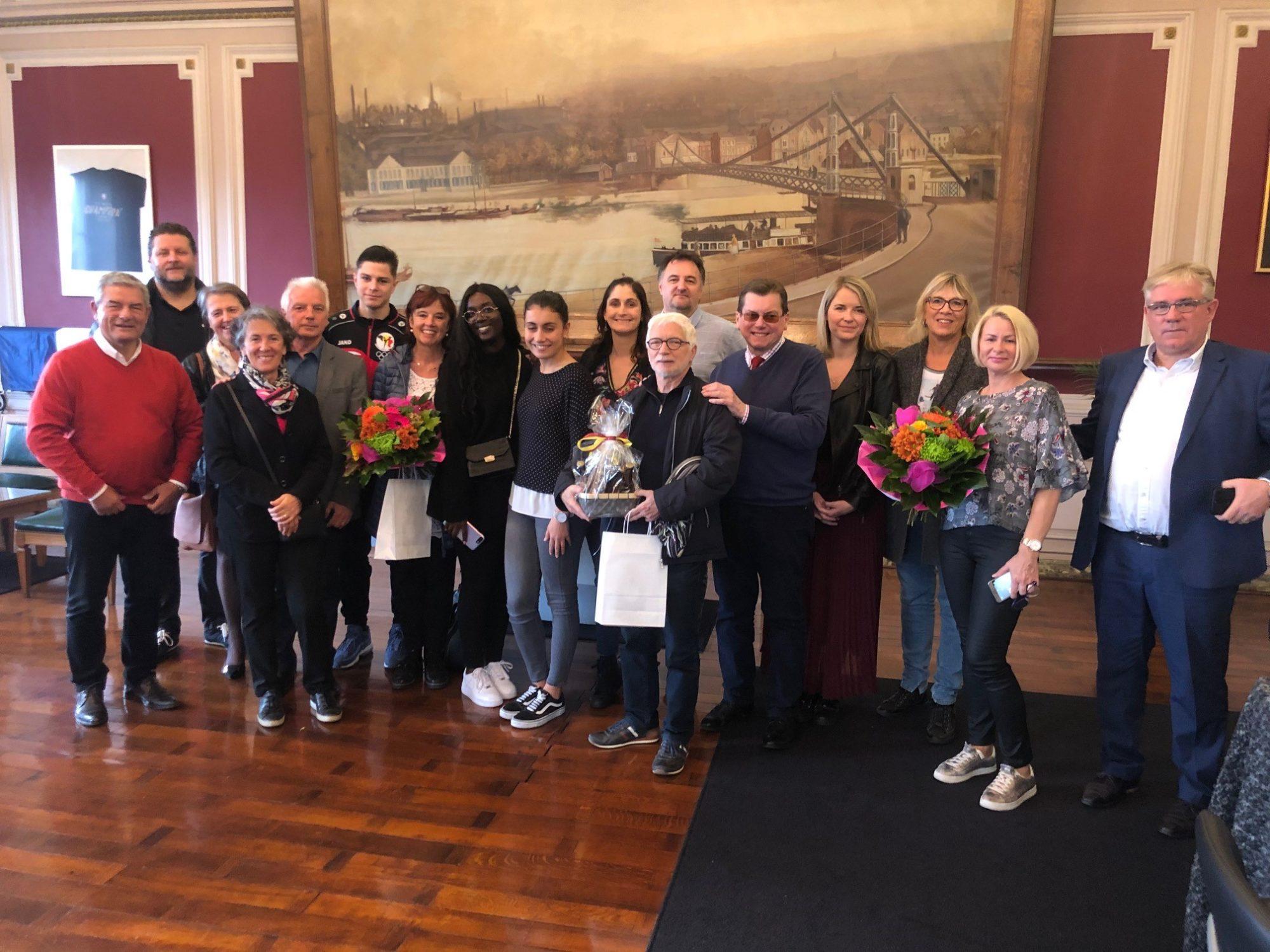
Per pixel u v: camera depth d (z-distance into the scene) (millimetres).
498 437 3205
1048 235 5121
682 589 2791
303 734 3135
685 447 2721
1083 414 5164
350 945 2076
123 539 3178
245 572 3109
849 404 3094
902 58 4996
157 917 2166
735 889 2293
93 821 2578
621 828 2584
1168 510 2500
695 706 2926
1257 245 4891
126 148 5953
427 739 3107
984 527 2619
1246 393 2426
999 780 2725
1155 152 4930
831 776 2887
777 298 2910
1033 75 4820
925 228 5125
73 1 5824
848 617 3174
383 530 3256
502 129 5488
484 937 2113
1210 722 2510
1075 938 2113
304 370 3322
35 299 6219
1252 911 1013
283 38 5711
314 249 5766
